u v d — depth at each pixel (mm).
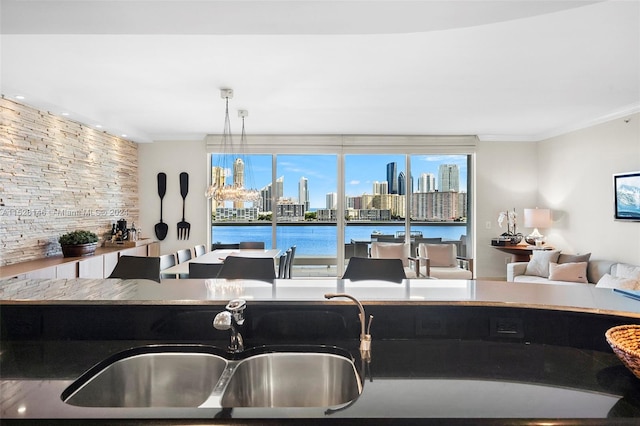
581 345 1187
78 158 4285
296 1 1559
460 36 2404
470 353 1155
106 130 4754
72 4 1544
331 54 2691
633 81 3260
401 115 4488
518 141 5801
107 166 4895
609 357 1113
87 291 1433
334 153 5762
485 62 2842
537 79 3209
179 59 2775
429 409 811
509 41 2482
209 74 3094
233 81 3264
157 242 5539
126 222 5156
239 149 5699
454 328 1278
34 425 764
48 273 3219
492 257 5812
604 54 2695
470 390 904
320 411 803
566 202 5160
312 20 1718
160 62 2828
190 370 1209
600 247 4551
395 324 1282
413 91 3545
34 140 3605
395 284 1580
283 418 777
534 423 767
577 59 2783
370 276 2104
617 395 876
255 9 1607
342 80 3236
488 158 5785
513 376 988
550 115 4457
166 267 3457
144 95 3652
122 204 5262
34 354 1152
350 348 1207
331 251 5910
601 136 4531
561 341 1210
